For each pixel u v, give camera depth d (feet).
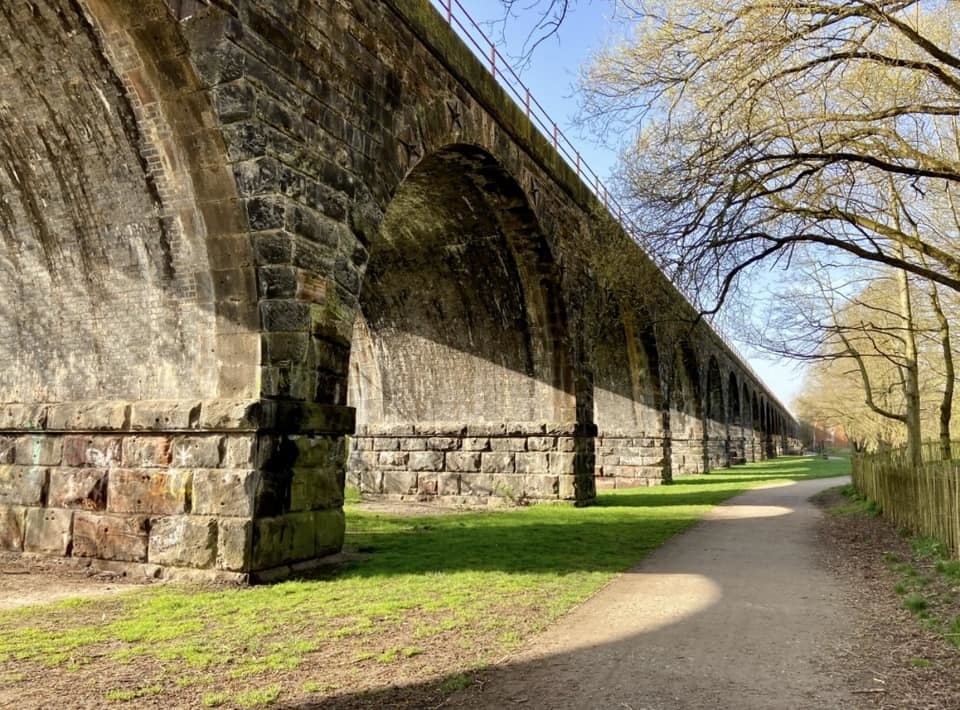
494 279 65.62
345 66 34.53
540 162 58.90
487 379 70.64
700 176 34.86
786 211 36.83
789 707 16.26
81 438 32.35
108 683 17.01
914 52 39.17
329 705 15.80
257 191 29.25
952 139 49.01
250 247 29.60
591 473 71.31
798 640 22.02
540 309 65.77
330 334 32.32
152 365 33.06
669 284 42.32
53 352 36.32
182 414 29.58
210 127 29.14
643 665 19.27
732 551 40.70
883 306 81.71
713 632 22.85
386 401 75.46
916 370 63.93
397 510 62.90
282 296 29.84
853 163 36.86
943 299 73.82
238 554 27.94
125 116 30.27
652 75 34.71
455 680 17.61
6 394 37.78
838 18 30.45
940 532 36.91
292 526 30.12
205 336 31.19
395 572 31.91
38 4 28.19
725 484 106.52
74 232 34.01
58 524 32.27
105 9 27.84
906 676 18.40
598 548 40.81
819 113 34.55
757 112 35.14
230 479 28.58
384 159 37.17
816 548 42.24
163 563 29.48
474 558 36.58
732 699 16.76
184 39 28.37
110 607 24.48
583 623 23.81
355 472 74.38
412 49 40.34
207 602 25.22
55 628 21.75
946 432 61.31
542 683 17.67
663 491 90.43
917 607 25.49
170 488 29.81
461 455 70.03
